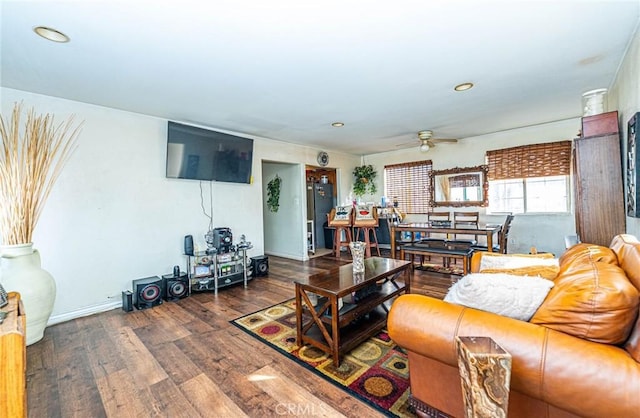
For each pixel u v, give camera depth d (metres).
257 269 4.39
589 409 0.96
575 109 3.75
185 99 3.05
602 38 2.07
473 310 1.29
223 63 2.29
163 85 2.69
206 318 2.89
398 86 2.86
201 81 2.62
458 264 4.88
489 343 1.08
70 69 2.34
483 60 2.35
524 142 4.80
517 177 4.89
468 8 1.70
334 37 1.96
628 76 2.24
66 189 2.97
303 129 4.45
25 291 2.35
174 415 1.60
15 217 2.41
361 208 5.73
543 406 1.12
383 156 6.81
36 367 2.07
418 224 4.75
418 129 4.66
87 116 3.12
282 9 1.65
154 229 3.63
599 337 1.03
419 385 1.48
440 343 1.27
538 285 1.27
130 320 2.88
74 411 1.64
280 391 1.77
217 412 1.61
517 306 1.25
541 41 2.09
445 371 1.37
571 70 2.58
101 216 3.20
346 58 2.26
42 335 2.52
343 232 6.57
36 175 2.53
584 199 2.55
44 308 2.46
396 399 1.67
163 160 3.72
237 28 1.83
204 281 3.71
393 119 4.02
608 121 2.46
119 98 2.99
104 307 3.19
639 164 1.95
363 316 2.61
